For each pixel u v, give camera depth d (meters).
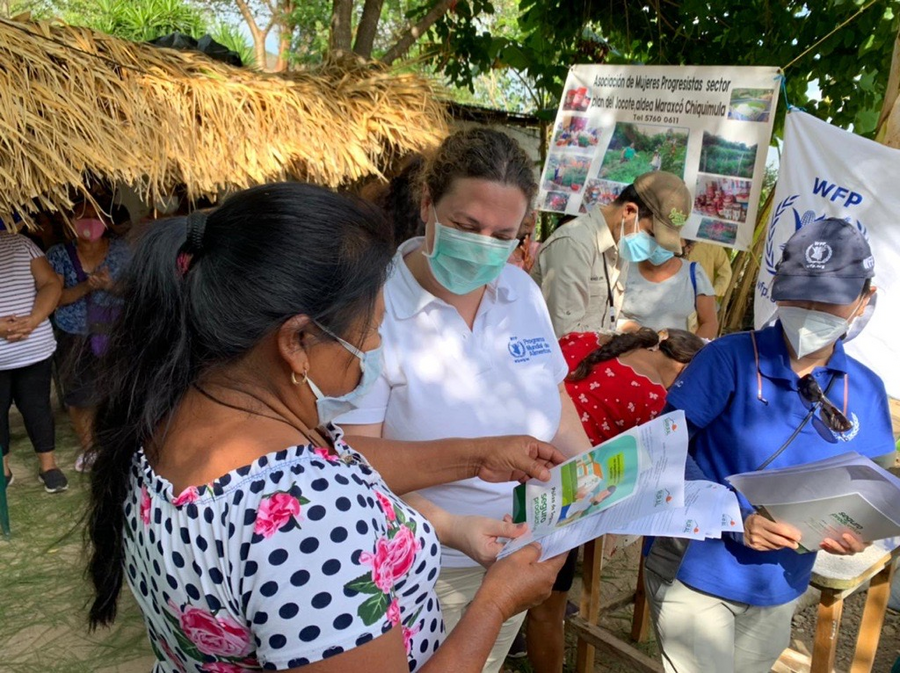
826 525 1.58
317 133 4.33
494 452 1.60
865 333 3.20
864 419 1.77
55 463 4.23
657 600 2.00
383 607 0.88
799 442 1.77
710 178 3.87
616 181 4.32
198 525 0.86
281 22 12.90
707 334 3.79
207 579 0.86
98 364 0.99
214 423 0.92
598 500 1.44
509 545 1.44
